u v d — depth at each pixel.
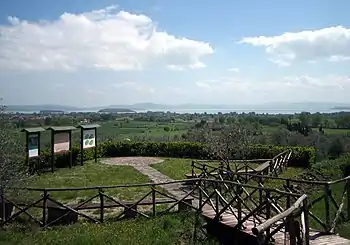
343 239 7.98
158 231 9.37
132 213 10.62
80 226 9.86
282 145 24.81
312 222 9.41
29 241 8.75
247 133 22.27
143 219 10.34
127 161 24.03
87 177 17.56
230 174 12.67
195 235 9.42
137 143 27.80
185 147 26.48
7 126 10.88
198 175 16.25
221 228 9.60
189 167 21.09
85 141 22.22
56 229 9.64
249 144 22.27
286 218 6.53
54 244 8.55
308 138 25.81
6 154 10.21
